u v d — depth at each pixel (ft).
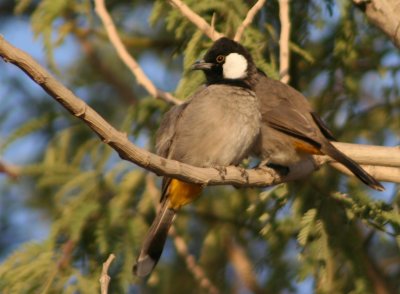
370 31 38.40
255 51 35.37
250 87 34.35
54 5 35.63
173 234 38.01
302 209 33.71
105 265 22.97
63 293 32.01
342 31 36.73
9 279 32.19
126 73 46.16
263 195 33.65
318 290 32.83
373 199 32.40
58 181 36.68
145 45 45.44
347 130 39.11
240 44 34.55
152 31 45.68
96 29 42.65
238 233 40.32
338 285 34.55
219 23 35.42
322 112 39.04
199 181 27.02
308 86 39.60
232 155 32.27
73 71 46.06
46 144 42.91
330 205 33.35
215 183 27.68
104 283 22.68
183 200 31.42
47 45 35.55
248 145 32.50
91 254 34.12
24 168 36.83
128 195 36.35
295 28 37.35
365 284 33.55
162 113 37.47
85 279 32.48
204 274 38.19
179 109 33.30
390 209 31.45
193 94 33.68
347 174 33.60
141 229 34.94
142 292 40.32
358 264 33.81
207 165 32.37
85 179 36.58
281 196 33.40
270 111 34.37
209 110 32.12
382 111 39.37
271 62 35.63
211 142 32.04
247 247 41.27
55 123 42.57
